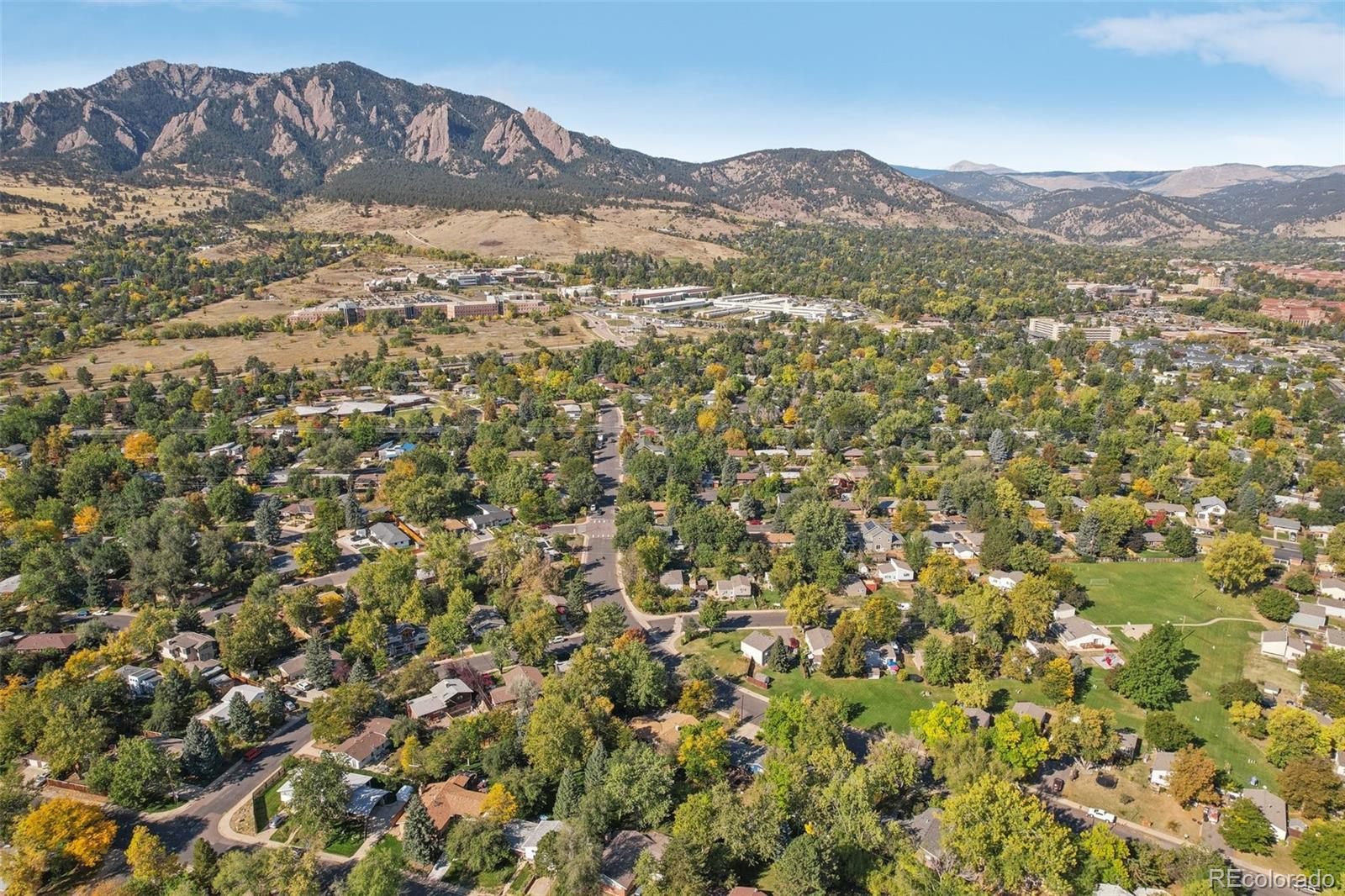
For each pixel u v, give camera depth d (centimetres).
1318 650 17150
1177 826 12388
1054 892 10725
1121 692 15562
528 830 12081
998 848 11162
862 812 11612
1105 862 11012
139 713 14825
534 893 11119
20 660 16062
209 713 14912
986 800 11569
